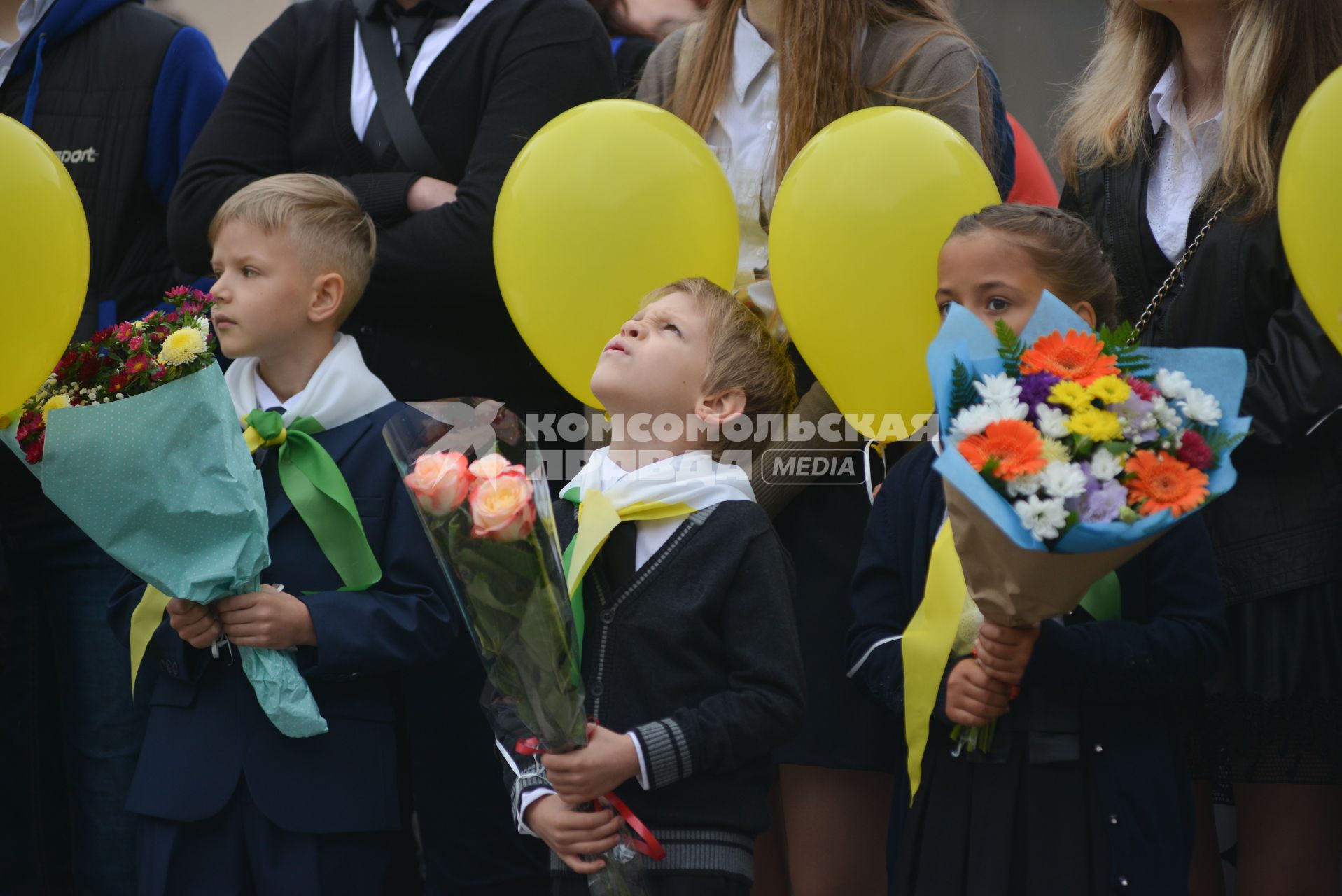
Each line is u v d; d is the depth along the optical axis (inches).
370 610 404.2
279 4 816.9
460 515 316.5
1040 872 348.5
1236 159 418.9
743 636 352.5
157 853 401.4
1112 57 466.6
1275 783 406.0
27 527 474.3
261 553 395.2
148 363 388.2
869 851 441.4
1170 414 308.5
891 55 451.5
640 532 362.6
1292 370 392.5
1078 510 298.2
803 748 434.3
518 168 428.5
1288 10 422.6
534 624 322.3
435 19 506.6
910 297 397.7
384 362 488.1
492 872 461.1
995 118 470.3
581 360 424.8
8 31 563.2
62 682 478.0
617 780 333.7
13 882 475.2
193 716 407.2
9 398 402.9
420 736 453.7
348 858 402.6
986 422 307.9
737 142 467.5
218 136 506.9
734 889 345.4
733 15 473.4
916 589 380.5
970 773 360.8
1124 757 353.1
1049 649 346.0
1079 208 458.0
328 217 439.8
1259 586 397.1
